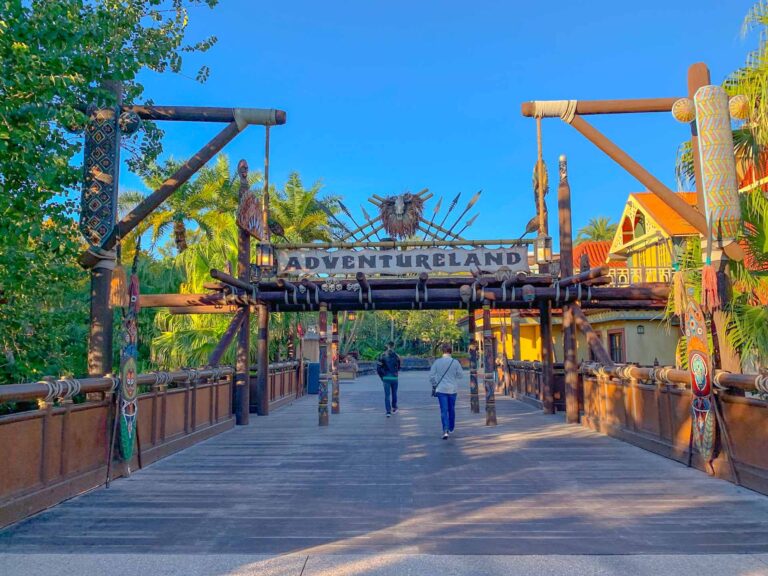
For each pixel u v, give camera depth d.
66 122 6.68
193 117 9.37
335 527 5.00
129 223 8.53
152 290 20.11
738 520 5.09
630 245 22.52
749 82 7.61
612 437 10.05
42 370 8.36
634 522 5.07
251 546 4.52
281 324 21.45
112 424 7.03
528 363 16.86
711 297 6.70
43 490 5.61
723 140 6.82
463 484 6.57
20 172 6.46
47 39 6.36
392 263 12.77
